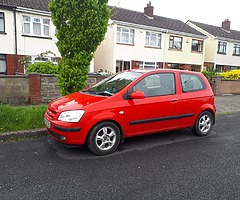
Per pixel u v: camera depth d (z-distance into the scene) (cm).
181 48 2472
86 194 303
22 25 1647
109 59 2070
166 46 2338
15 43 1634
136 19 2217
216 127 682
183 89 546
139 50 2164
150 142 521
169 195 305
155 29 2209
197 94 562
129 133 470
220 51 2836
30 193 302
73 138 418
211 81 1405
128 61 2130
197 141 541
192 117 557
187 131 622
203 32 2819
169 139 548
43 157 418
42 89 881
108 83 523
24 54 1673
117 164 398
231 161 424
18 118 567
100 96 464
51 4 586
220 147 502
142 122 479
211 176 362
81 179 342
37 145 477
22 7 1611
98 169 377
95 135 429
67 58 618
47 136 538
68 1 564
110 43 2047
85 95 484
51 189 313
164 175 362
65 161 404
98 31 597
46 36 1742
